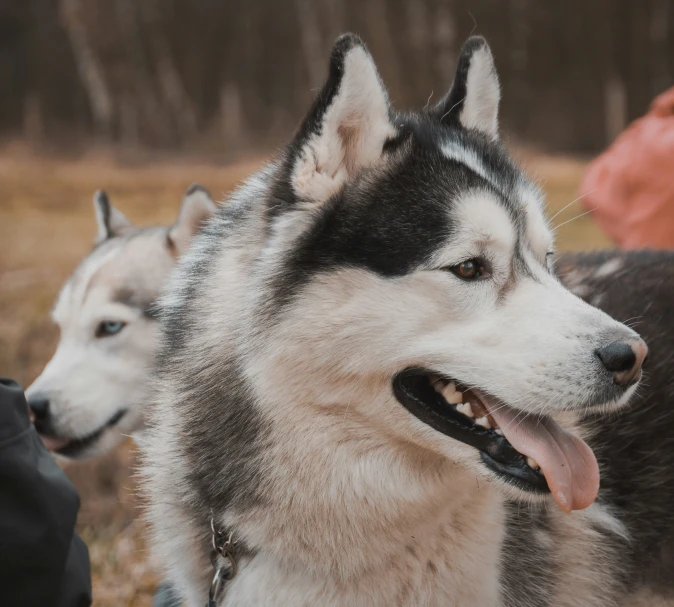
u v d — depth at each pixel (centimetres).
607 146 2256
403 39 2384
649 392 289
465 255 238
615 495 284
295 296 239
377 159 250
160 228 423
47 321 638
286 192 248
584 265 332
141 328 387
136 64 2373
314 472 241
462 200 242
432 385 251
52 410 371
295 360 238
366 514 244
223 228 275
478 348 236
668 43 2366
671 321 300
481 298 239
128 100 2341
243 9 2430
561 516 273
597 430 284
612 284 313
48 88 2333
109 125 2303
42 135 2217
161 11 2411
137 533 411
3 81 2303
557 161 1841
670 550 287
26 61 2330
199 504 258
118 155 2059
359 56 243
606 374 227
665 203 503
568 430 273
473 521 250
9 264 841
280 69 2442
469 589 250
